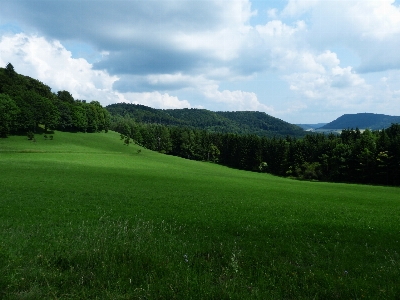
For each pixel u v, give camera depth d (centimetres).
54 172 4722
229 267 714
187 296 526
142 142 15538
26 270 616
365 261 891
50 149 9019
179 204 2450
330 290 597
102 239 857
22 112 9875
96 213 1809
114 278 604
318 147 11081
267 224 1636
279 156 11738
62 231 1091
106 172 5397
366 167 8756
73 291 544
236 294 541
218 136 15525
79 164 6488
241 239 1141
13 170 4594
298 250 973
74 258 703
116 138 13825
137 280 603
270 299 542
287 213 2209
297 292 586
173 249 842
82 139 11856
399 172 8106
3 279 560
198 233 1216
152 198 2747
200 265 712
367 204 3256
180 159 11556
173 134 15975
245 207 2464
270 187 5122
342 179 9450
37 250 768
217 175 7338
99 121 14338
